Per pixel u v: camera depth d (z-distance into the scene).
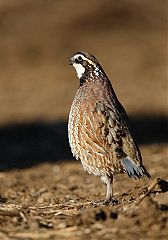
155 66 40.78
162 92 34.41
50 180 18.27
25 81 38.19
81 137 12.45
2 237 10.54
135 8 49.81
